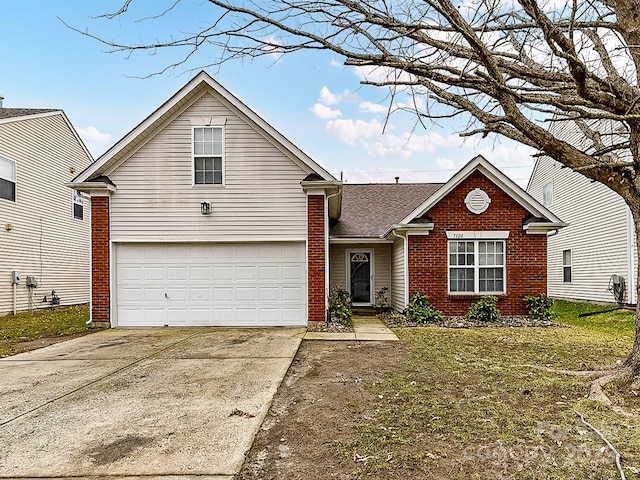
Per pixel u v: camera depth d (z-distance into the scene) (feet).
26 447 13.50
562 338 31.68
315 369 22.70
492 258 42.70
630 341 30.17
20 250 53.93
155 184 38.14
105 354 27.20
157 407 17.04
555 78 15.67
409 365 23.20
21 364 24.84
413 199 60.23
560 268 65.51
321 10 14.61
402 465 11.80
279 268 38.32
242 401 17.63
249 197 38.14
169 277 38.42
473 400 17.07
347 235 49.83
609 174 18.43
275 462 12.21
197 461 12.37
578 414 15.20
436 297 42.16
